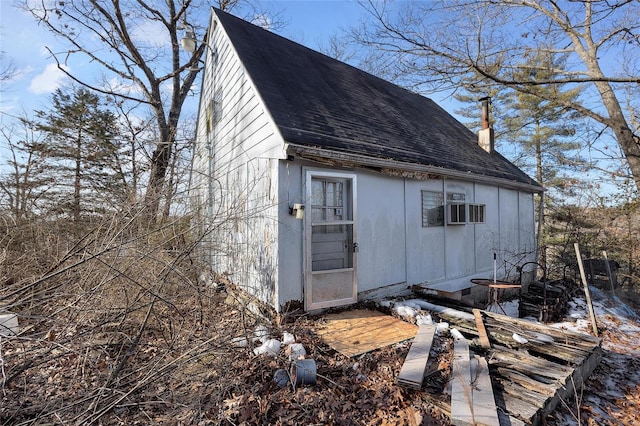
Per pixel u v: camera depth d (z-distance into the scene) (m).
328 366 3.49
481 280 6.75
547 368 3.43
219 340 3.28
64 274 3.32
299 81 6.80
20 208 6.99
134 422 2.59
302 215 4.79
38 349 3.03
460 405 2.71
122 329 3.33
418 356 3.56
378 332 4.39
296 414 2.69
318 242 5.30
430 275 7.11
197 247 4.51
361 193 5.76
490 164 9.55
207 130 9.90
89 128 12.95
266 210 5.12
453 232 7.78
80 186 8.15
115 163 10.23
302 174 5.08
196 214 4.98
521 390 3.03
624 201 11.18
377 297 5.94
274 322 4.66
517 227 10.30
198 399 2.65
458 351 3.73
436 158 7.10
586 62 8.62
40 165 8.73
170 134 10.73
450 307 5.64
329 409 2.76
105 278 3.16
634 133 8.92
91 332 2.92
